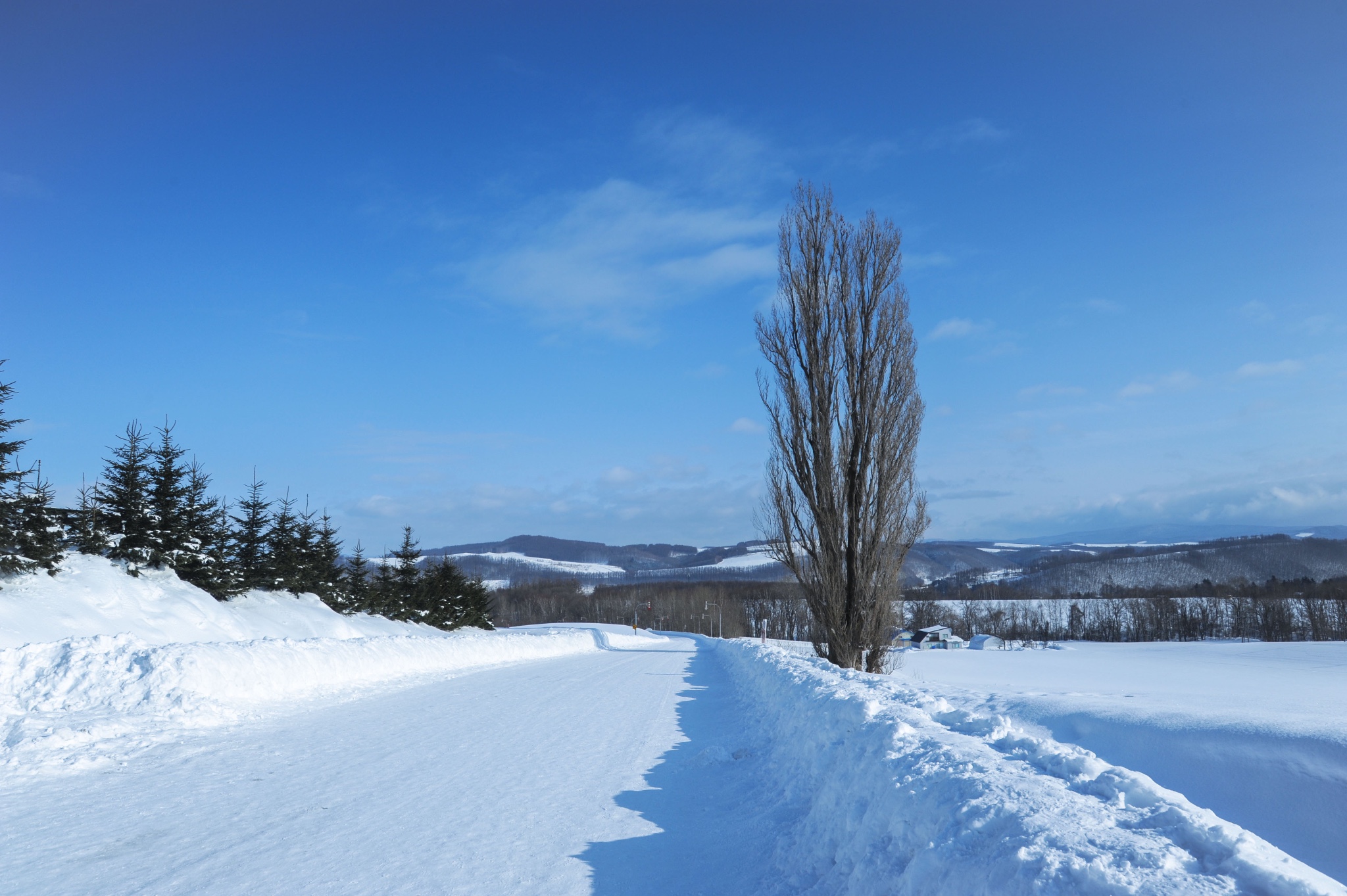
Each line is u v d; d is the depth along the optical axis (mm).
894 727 5844
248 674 14445
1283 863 2807
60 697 11617
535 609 144875
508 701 15070
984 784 4125
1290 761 7375
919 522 20953
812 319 21562
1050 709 11125
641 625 135000
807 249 21922
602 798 7234
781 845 5625
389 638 23234
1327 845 6219
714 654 36281
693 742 10414
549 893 4793
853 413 21188
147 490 23984
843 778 5730
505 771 8367
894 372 21141
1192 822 3264
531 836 5992
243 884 4902
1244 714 9438
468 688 17625
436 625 48781
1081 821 3473
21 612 16609
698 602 126188
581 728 11562
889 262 21547
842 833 5094
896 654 25516
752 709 13383
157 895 4707
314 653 17484
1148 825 3422
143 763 8602
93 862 5297
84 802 6922
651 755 9375
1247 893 2629
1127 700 12258
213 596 26516
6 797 7055
